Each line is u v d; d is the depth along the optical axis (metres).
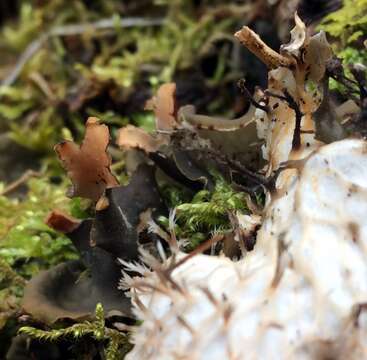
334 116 0.07
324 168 0.07
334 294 0.06
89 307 0.08
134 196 0.08
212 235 0.08
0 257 0.09
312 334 0.06
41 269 0.09
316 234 0.07
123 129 0.08
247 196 0.07
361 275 0.06
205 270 0.07
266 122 0.08
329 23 0.09
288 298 0.06
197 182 0.08
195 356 0.06
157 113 0.08
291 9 0.10
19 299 0.09
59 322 0.08
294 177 0.07
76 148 0.08
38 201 0.10
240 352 0.06
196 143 0.08
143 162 0.08
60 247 0.09
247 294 0.06
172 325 0.07
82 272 0.08
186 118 0.08
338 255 0.06
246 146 0.08
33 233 0.09
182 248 0.08
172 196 0.08
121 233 0.08
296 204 0.07
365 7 0.09
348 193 0.07
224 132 0.08
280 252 0.07
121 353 0.08
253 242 0.07
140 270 0.07
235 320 0.06
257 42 0.07
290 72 0.07
